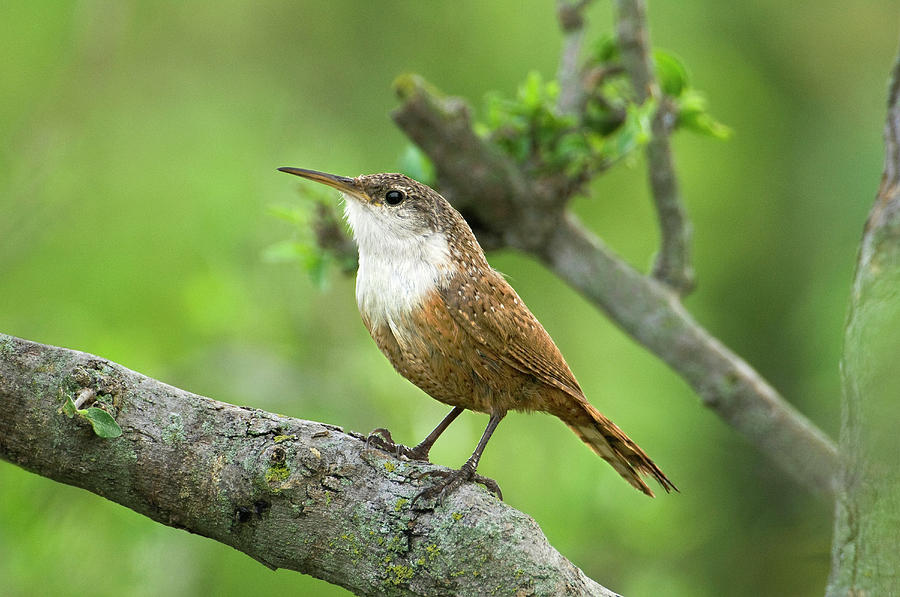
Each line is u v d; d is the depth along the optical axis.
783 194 15.96
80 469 5.00
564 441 12.35
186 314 11.60
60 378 4.98
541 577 4.83
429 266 6.77
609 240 15.09
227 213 12.16
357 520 4.94
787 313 15.89
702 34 15.51
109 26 12.58
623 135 8.55
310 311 12.33
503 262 14.32
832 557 4.96
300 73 14.24
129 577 10.05
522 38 14.27
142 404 5.05
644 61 9.02
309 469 4.99
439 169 8.91
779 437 8.98
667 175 9.22
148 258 11.88
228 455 5.01
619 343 14.52
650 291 9.28
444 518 4.90
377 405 11.25
